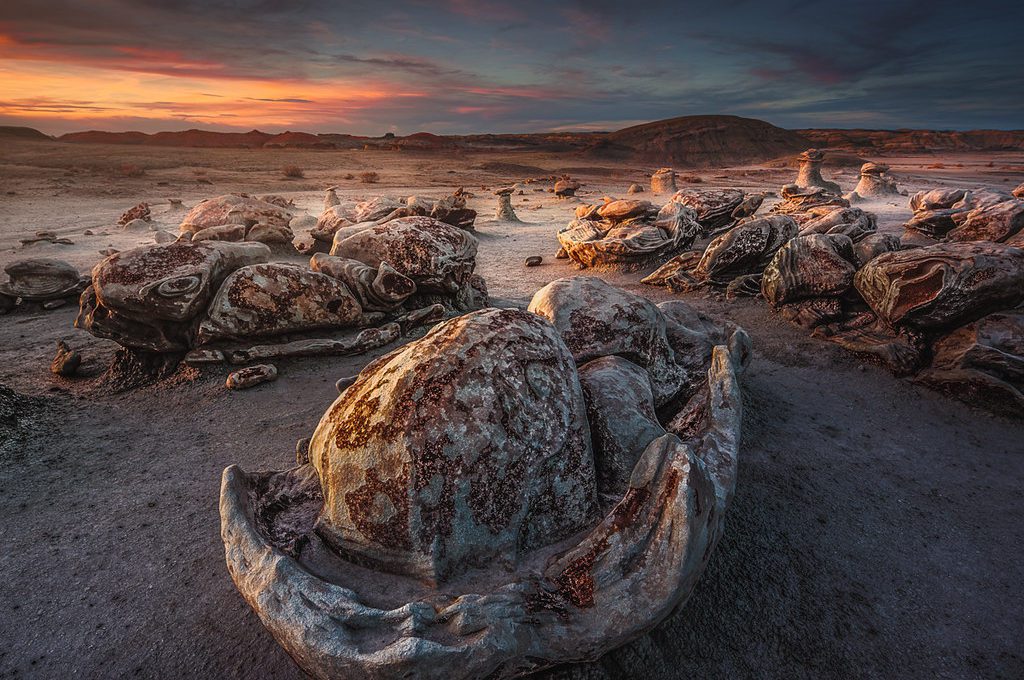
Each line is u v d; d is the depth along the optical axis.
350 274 6.67
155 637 2.56
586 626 1.96
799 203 16.14
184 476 3.95
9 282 8.27
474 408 2.21
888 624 2.56
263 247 6.50
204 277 5.55
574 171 70.75
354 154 107.19
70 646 2.52
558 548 2.28
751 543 3.09
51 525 3.40
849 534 3.18
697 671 2.31
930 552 3.04
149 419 4.88
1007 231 9.85
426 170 67.44
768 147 171.00
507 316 2.64
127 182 39.22
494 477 2.19
